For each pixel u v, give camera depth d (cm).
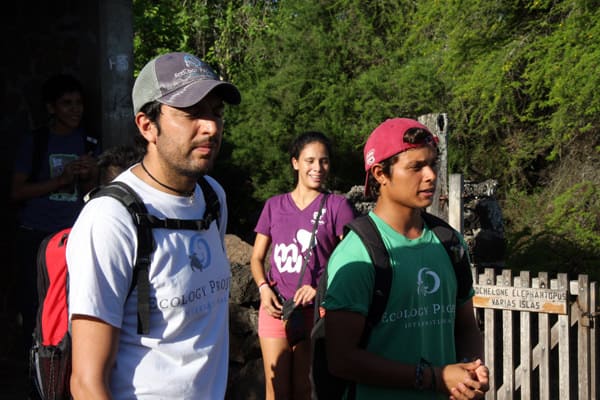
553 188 1497
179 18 1919
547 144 1502
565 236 1288
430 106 1612
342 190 1614
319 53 1716
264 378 510
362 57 1730
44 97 515
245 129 1648
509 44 1414
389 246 255
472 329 279
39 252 259
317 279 430
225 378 231
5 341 629
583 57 1220
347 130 1634
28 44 632
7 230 633
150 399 210
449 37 1527
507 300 524
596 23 1245
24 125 636
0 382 578
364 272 249
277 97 1675
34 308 516
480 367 243
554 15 1409
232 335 514
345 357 247
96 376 200
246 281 516
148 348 212
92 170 494
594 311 511
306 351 427
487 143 1642
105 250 205
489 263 768
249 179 1630
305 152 438
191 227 221
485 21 1469
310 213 436
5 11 634
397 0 1734
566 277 509
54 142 515
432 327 258
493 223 863
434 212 582
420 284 255
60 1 622
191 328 218
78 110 513
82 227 209
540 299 513
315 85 1683
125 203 212
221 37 2031
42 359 243
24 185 504
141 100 217
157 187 219
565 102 1282
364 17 1741
